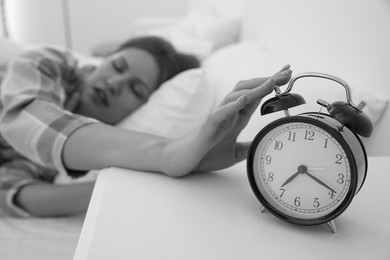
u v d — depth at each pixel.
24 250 0.97
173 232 0.57
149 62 1.38
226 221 0.61
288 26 1.43
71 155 0.86
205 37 2.03
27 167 1.32
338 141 0.56
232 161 0.78
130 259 0.51
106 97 1.33
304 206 0.60
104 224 0.57
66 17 4.09
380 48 0.93
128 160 0.77
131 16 4.15
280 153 0.61
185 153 0.71
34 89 1.12
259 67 1.26
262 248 0.56
